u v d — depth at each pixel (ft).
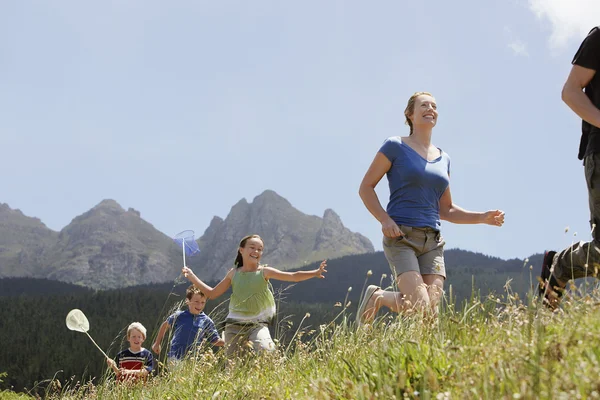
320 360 10.93
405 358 8.02
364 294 15.12
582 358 6.14
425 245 15.44
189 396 11.84
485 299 9.60
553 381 5.56
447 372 7.36
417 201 15.61
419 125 16.56
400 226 15.49
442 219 17.28
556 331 7.48
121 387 14.06
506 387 5.89
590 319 7.40
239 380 11.21
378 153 16.21
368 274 15.17
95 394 14.03
